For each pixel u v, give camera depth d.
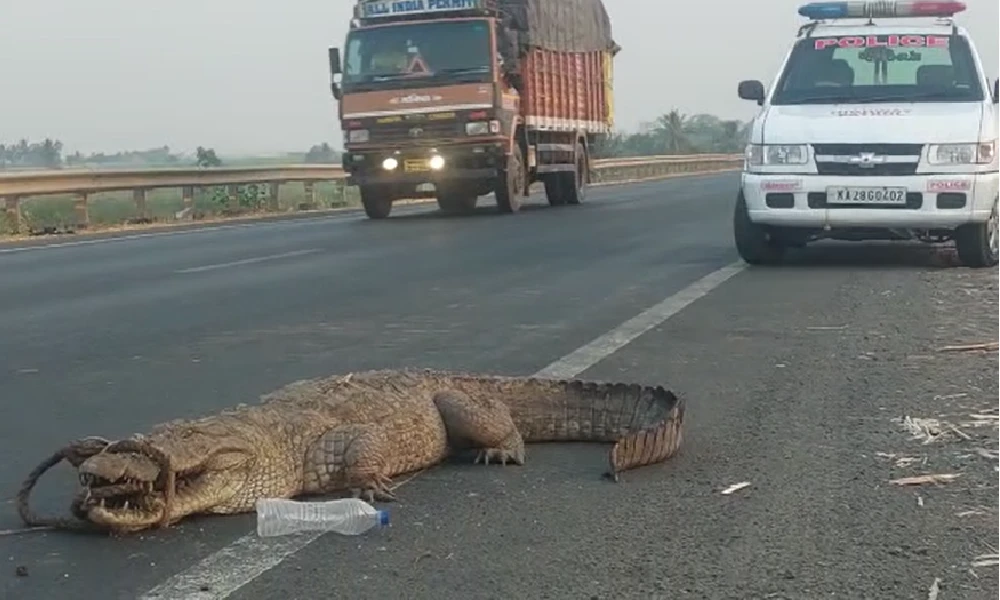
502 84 21.62
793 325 8.84
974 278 11.30
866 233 12.08
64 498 5.03
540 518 4.69
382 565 4.19
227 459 4.55
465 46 21.41
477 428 5.46
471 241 16.72
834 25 12.91
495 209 25.20
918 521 4.54
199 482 4.51
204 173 25.42
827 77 12.45
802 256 13.52
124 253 16.20
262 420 4.80
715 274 11.98
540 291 11.11
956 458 5.34
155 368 7.85
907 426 5.89
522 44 22.52
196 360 8.10
